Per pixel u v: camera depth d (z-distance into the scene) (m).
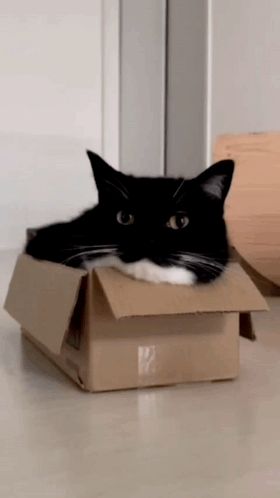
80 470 0.75
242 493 0.69
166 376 1.04
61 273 1.04
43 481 0.72
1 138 2.23
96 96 2.32
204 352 1.06
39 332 1.07
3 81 2.21
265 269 1.77
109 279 0.99
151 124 2.32
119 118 2.36
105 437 0.85
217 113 2.04
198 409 0.95
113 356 1.02
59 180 2.31
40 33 2.22
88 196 2.34
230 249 1.28
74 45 2.27
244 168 1.73
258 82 1.91
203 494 0.69
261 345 1.29
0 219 2.26
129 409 0.95
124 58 2.32
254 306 1.02
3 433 0.86
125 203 1.11
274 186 1.75
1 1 2.17
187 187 1.13
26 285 1.19
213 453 0.80
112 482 0.72
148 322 1.03
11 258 2.17
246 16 1.91
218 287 1.03
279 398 1.00
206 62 2.04
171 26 2.22
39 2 2.21
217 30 2.00
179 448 0.81
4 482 0.72
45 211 2.30
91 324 1.00
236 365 1.08
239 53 1.95
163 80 2.27
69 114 2.30
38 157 2.28
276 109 1.87
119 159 2.38
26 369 1.14
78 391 1.03
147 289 0.99
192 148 2.16
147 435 0.85
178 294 1.00
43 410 0.95
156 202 1.11
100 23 2.29
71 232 1.14
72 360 1.07
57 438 0.84
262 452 0.80
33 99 2.25
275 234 1.76
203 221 1.12
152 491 0.70
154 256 1.04
